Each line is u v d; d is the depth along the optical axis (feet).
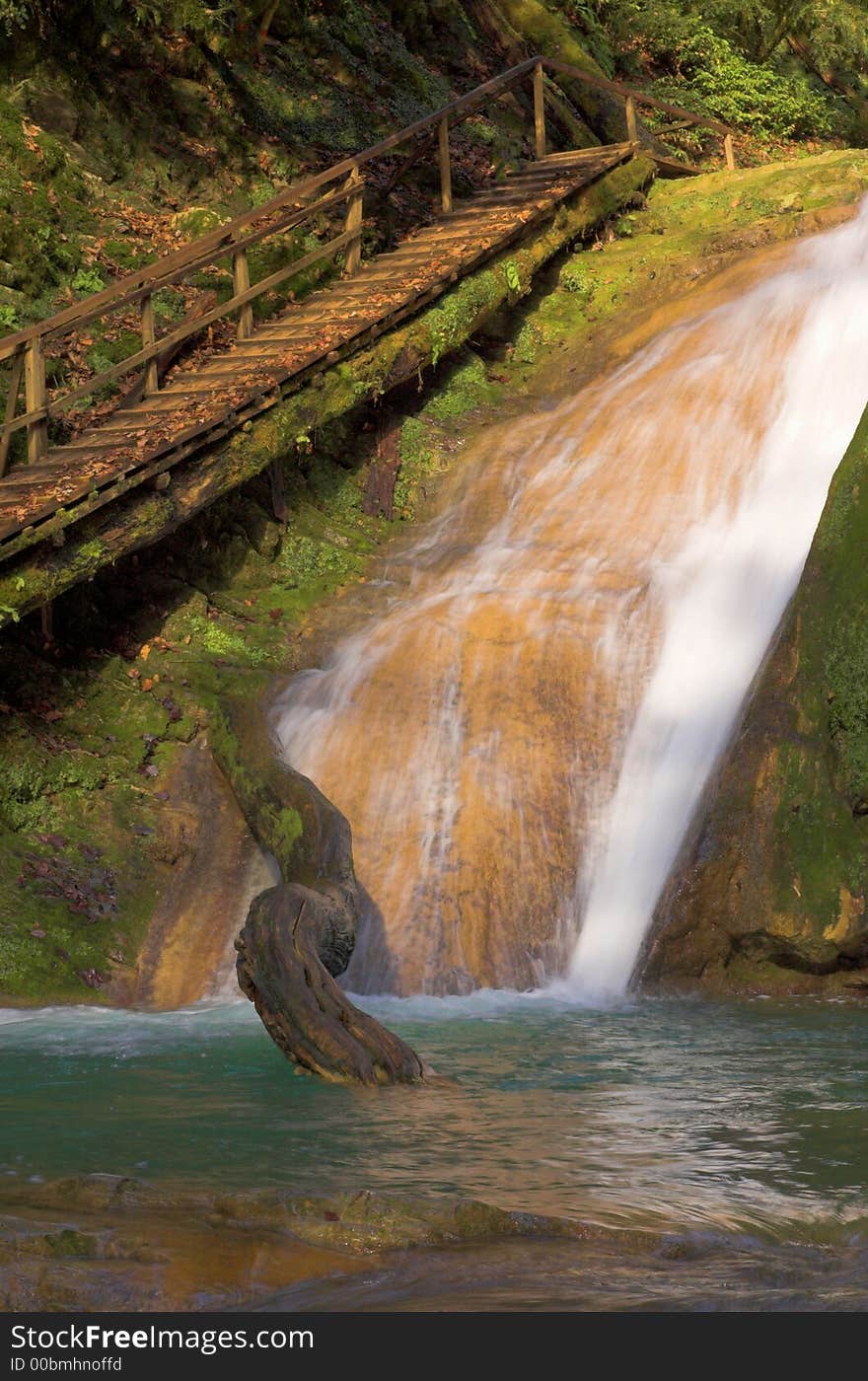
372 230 63.87
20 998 35.14
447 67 82.38
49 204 55.57
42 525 40.98
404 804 40.93
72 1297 15.52
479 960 37.68
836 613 37.73
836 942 35.40
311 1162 20.86
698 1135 22.21
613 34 93.66
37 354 44.37
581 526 51.13
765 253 63.31
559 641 43.29
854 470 39.22
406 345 55.57
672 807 38.81
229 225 51.39
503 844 39.52
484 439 57.47
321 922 31.94
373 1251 17.06
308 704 44.34
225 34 67.77
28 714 42.34
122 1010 34.91
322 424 51.65
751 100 91.91
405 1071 26.66
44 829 40.11
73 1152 21.48
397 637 45.50
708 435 52.54
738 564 44.93
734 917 36.37
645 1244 17.31
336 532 53.21
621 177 68.44
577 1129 22.68
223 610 48.78
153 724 43.29
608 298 64.28
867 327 52.95
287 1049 27.76
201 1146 21.83
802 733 37.09
